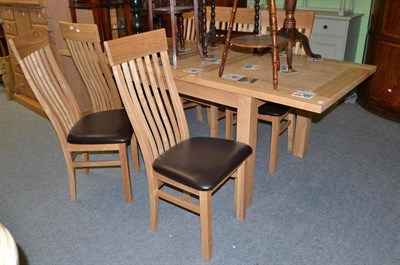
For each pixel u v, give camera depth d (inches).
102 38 117.9
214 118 107.3
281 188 88.9
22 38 73.4
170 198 68.7
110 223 78.2
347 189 87.9
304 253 68.4
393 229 74.1
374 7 128.8
